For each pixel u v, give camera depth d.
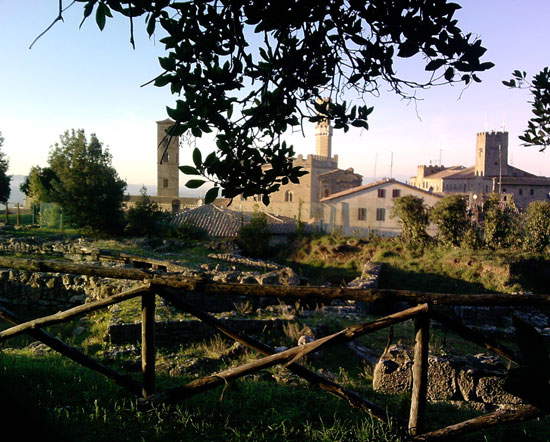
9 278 20.44
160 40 4.16
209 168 4.48
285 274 21.22
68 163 36.12
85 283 19.20
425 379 3.39
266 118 4.75
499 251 27.73
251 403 4.55
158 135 68.44
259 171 4.78
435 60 4.39
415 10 4.22
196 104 4.32
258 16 4.11
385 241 32.16
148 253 27.48
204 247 33.22
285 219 45.72
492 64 4.35
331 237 34.84
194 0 4.06
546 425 4.58
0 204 50.25
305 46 4.61
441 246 29.95
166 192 69.44
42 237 31.28
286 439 3.80
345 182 70.75
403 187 48.84
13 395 3.57
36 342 11.45
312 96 4.99
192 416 4.00
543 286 25.50
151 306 3.79
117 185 35.84
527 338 2.32
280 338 13.00
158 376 6.01
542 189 85.94
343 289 3.33
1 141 48.88
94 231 35.56
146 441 3.60
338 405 4.68
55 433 3.37
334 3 4.37
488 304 3.22
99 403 4.27
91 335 13.33
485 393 7.40
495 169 103.19
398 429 3.54
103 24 3.65
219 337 12.55
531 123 6.56
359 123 5.15
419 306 3.28
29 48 3.15
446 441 3.41
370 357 11.66
